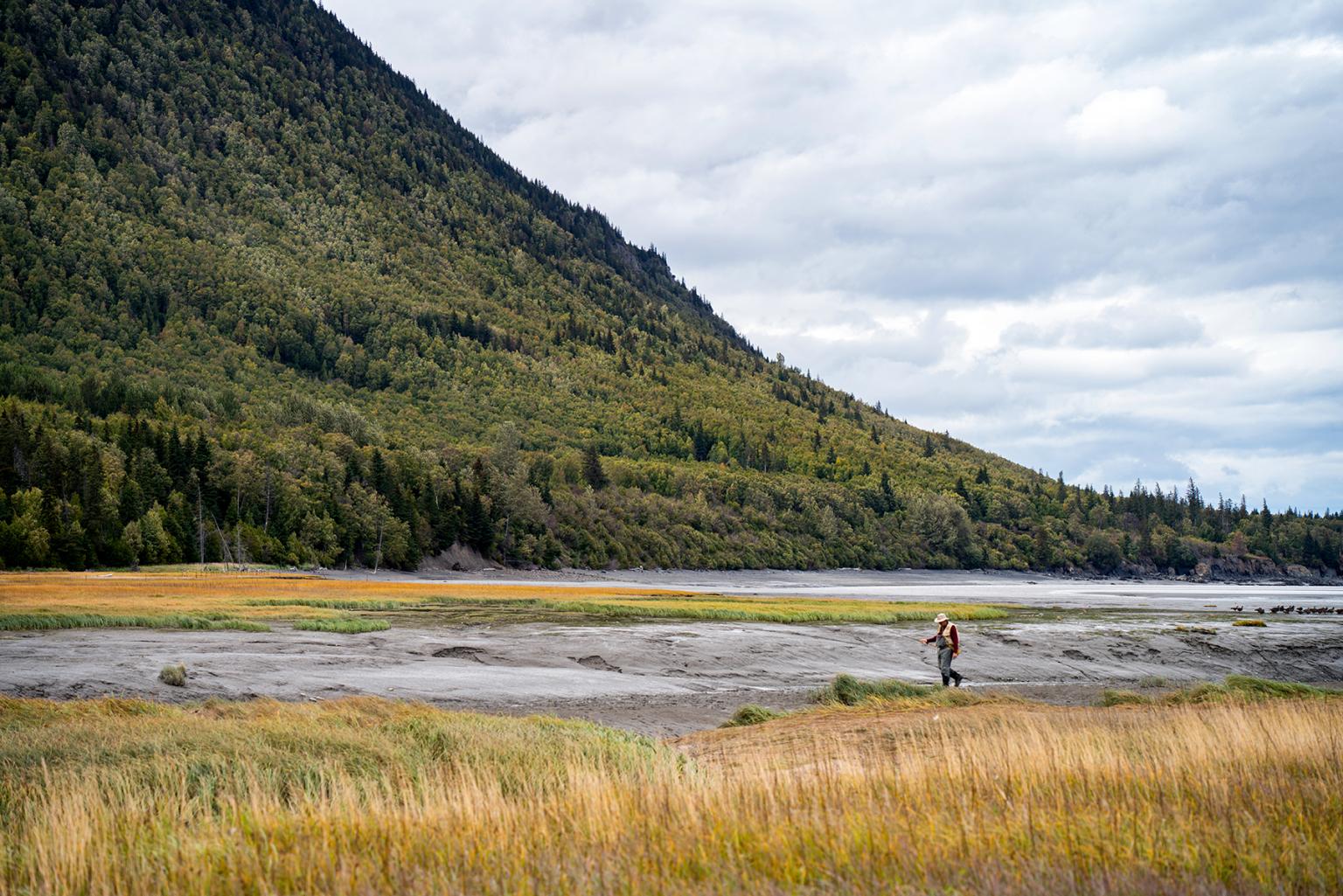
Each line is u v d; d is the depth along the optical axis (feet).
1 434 346.95
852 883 20.57
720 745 58.70
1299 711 51.60
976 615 211.82
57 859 23.67
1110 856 21.93
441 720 55.83
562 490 565.12
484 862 22.89
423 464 522.06
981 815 25.59
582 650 131.64
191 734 46.52
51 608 155.02
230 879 22.16
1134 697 82.28
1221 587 570.05
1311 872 20.48
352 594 235.40
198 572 325.01
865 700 83.10
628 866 21.76
